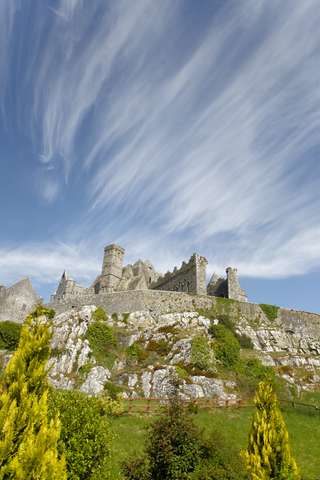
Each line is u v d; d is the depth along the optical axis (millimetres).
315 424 35688
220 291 79312
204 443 19875
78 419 19859
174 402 22922
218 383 44969
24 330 13508
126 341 56219
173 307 66500
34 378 12555
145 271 102312
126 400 40531
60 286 99938
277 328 67000
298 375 53469
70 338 53562
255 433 17844
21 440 11203
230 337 56938
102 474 19031
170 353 52188
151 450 20047
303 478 25562
